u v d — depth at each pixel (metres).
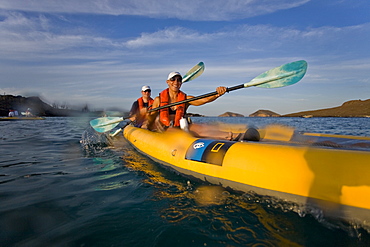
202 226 1.73
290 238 1.57
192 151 2.86
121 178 2.88
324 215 1.75
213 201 2.16
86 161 3.81
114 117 5.31
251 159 2.25
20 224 1.75
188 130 3.64
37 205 2.08
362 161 1.76
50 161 3.82
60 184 2.65
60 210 1.98
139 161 3.79
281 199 1.99
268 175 2.07
